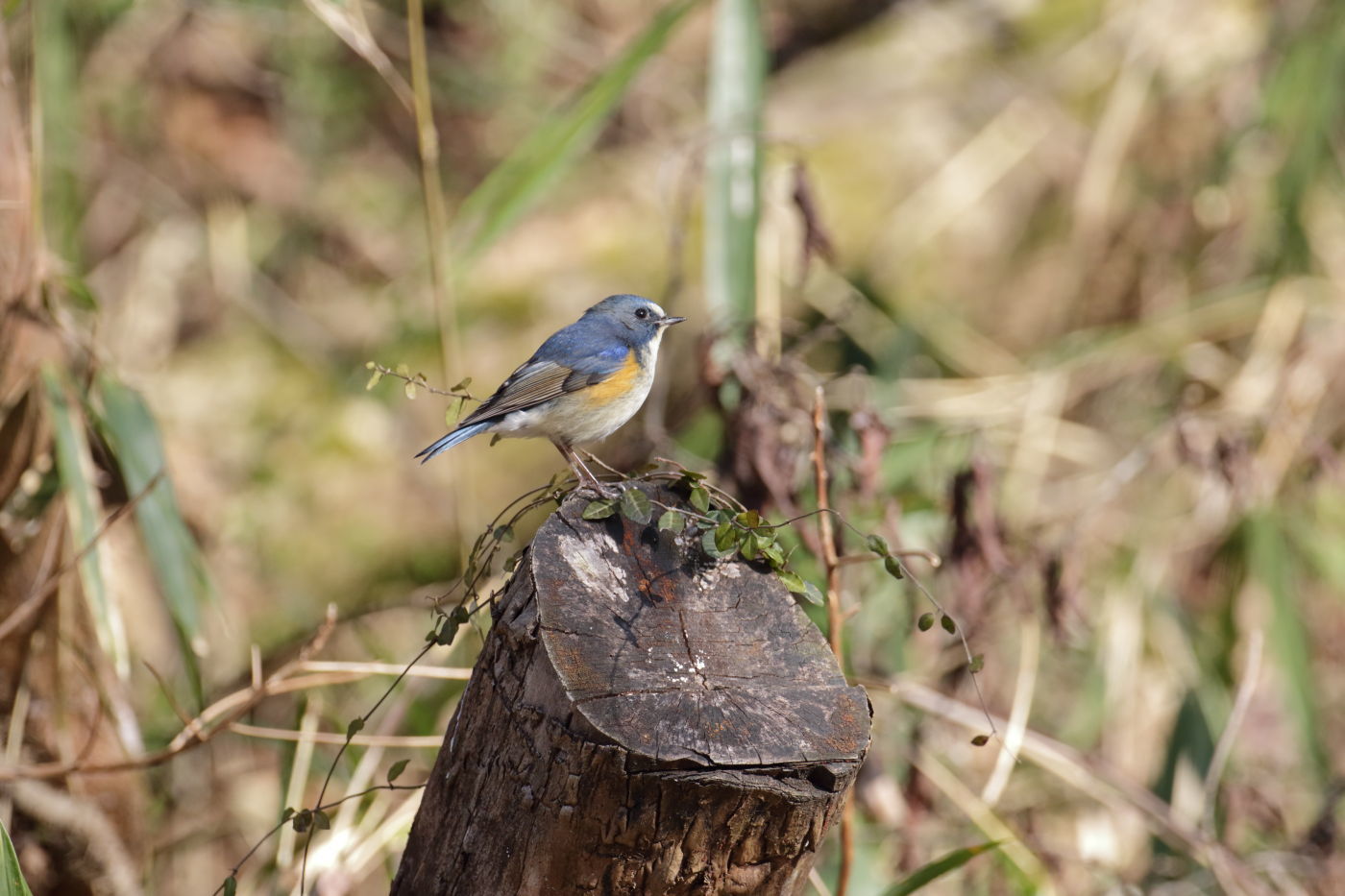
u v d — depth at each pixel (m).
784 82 18.16
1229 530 12.63
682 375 14.16
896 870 9.83
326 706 10.54
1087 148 16.34
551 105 18.42
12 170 8.23
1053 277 15.81
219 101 17.78
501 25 18.23
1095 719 11.70
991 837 9.54
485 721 5.13
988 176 16.14
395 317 16.61
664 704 4.80
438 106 19.03
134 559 12.29
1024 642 9.91
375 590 14.70
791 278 13.94
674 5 9.56
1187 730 11.10
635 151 17.97
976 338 14.98
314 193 17.92
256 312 16.86
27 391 8.21
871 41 18.20
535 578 5.17
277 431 15.68
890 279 15.36
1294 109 13.77
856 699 5.04
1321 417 13.59
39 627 8.24
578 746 4.68
